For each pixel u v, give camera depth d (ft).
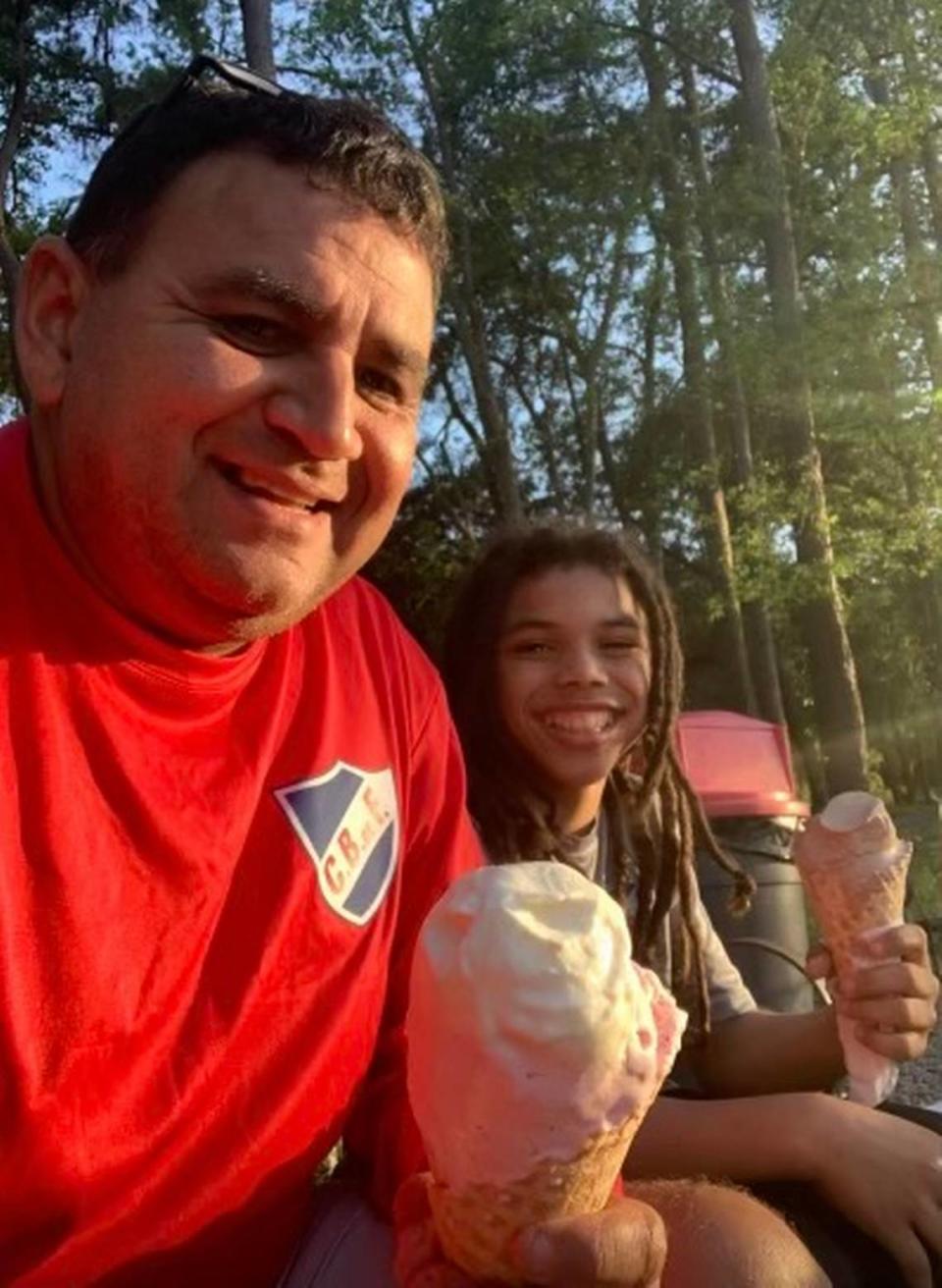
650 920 2.56
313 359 1.41
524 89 17.65
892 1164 1.97
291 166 1.41
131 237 1.42
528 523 2.69
